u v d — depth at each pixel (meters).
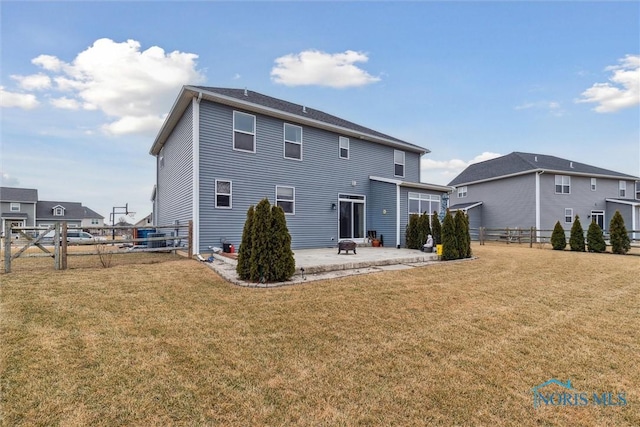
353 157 14.54
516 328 4.12
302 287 5.86
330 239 13.53
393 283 6.36
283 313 4.48
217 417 2.29
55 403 2.37
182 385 2.67
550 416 2.40
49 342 3.33
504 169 24.27
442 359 3.25
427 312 4.70
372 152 15.30
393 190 13.95
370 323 4.20
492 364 3.16
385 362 3.17
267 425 2.23
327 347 3.47
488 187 25.11
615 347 3.58
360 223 14.73
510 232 21.14
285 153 12.37
